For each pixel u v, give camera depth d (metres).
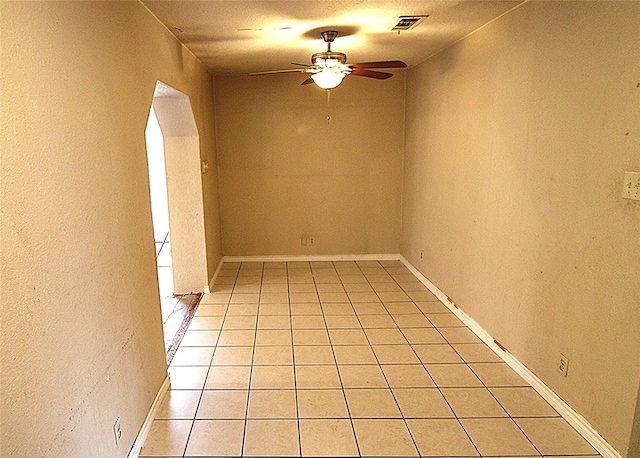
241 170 5.36
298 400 2.60
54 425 1.38
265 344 3.32
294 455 2.14
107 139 1.86
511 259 2.90
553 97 2.41
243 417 2.43
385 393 2.66
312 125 5.28
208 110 4.72
